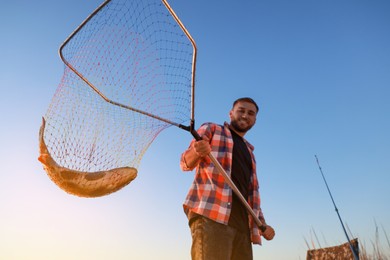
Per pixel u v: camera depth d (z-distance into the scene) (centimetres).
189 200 269
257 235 303
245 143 329
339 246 388
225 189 268
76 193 204
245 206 273
